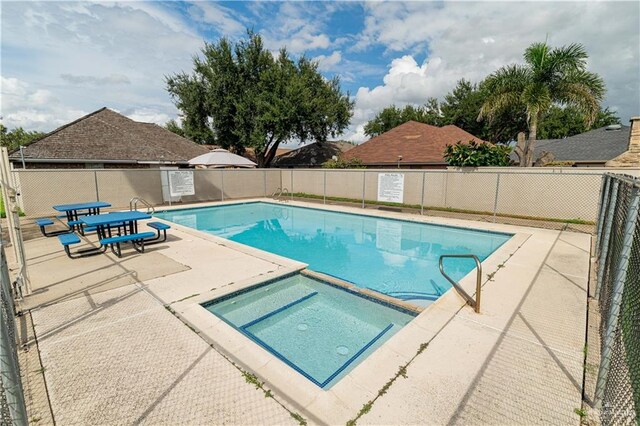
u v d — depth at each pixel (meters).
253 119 25.62
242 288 4.58
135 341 3.09
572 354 2.93
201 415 2.17
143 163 17.27
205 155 14.68
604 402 2.19
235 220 12.86
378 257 7.84
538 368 2.72
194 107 26.62
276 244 9.20
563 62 10.77
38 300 4.05
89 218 6.54
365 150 21.36
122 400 2.31
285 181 19.83
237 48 26.16
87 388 2.43
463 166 12.54
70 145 15.84
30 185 11.53
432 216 11.62
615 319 2.19
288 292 5.20
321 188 17.97
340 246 8.94
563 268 5.51
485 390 2.45
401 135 21.42
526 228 9.20
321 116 26.28
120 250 6.37
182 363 2.75
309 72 27.41
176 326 3.39
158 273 5.17
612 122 34.31
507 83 11.66
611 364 2.19
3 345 1.50
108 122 19.48
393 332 4.08
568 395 2.40
